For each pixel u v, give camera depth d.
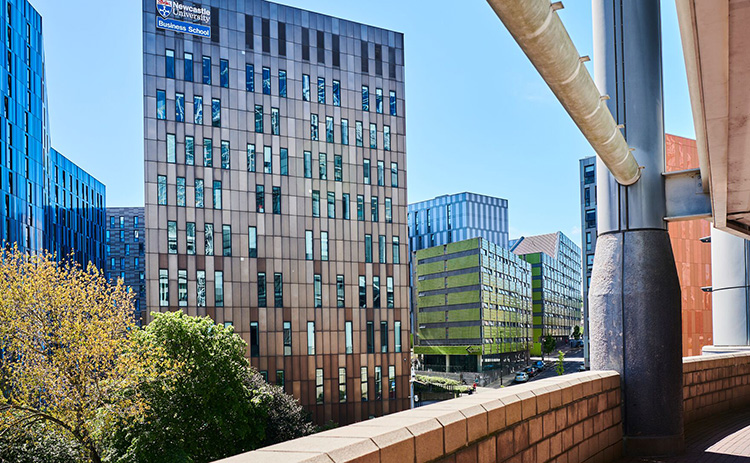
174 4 49.75
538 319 148.62
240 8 52.44
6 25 53.84
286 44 54.41
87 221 97.88
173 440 26.72
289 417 35.25
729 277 13.56
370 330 56.12
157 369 26.75
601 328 7.07
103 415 23.98
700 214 6.89
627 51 7.01
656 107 7.02
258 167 52.12
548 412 4.87
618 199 7.09
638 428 6.74
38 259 25.16
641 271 6.88
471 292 100.56
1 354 23.64
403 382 57.38
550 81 4.01
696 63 3.55
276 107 53.41
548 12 3.21
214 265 49.66
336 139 56.22
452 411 3.51
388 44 60.12
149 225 47.62
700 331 25.77
